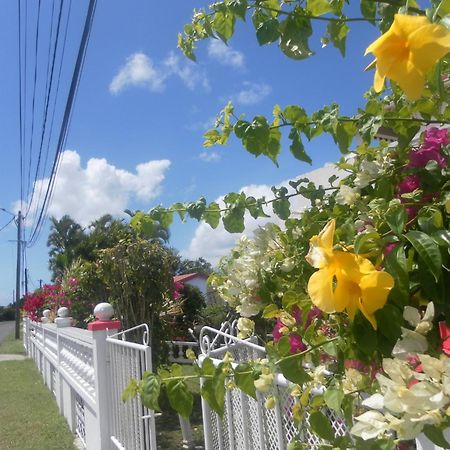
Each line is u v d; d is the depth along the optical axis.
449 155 1.28
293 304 1.37
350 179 1.52
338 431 1.61
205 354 3.38
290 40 1.48
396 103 1.49
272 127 1.54
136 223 1.81
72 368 6.89
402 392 0.87
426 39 0.86
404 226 1.09
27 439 6.78
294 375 1.27
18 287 31.56
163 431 6.62
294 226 1.53
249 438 2.76
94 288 9.12
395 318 1.03
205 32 1.73
